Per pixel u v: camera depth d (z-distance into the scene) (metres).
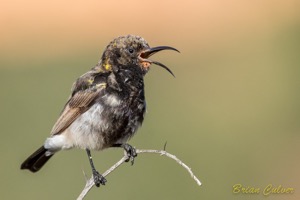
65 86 21.22
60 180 16.02
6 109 19.64
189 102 21.30
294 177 17.19
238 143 18.70
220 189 16.28
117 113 10.20
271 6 29.88
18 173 16.42
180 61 25.27
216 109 21.00
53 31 27.06
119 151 16.64
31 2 29.45
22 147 17.77
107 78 10.33
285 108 21.34
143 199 15.74
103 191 15.66
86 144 10.29
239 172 17.23
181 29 28.44
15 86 21.22
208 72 24.08
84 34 26.92
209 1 30.84
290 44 26.30
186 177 16.34
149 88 22.39
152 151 8.81
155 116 20.12
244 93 22.28
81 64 23.28
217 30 28.31
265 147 18.61
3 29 27.11
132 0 30.06
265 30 27.94
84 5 29.41
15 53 24.70
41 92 20.75
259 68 24.50
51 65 23.20
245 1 30.66
